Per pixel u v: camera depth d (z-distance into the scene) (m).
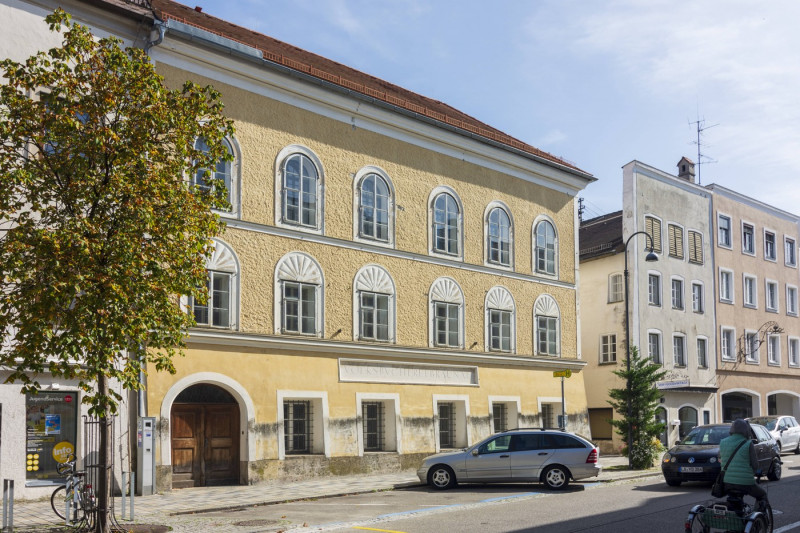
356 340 23.70
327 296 23.11
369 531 13.12
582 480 21.62
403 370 25.08
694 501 16.70
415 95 32.31
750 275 44.25
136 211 11.55
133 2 19.36
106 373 11.50
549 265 31.22
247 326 20.95
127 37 19.36
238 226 21.06
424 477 20.12
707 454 19.73
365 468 23.14
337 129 24.05
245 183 21.38
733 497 10.47
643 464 25.06
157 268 11.62
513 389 28.72
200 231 12.27
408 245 25.80
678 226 39.38
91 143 11.70
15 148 11.76
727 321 42.00
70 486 13.52
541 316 30.44
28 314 11.13
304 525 13.74
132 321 11.27
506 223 29.62
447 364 26.48
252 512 15.68
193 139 12.77
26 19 17.58
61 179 12.02
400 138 25.95
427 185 26.72
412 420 24.89
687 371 38.53
